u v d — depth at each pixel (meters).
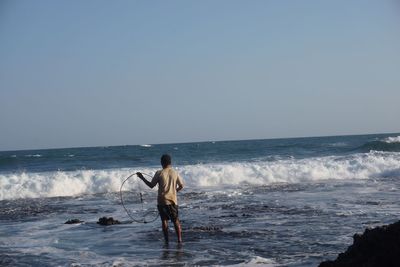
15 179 22.09
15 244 10.49
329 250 9.02
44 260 8.99
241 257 8.74
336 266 6.59
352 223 11.66
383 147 42.06
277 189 20.17
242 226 11.80
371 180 22.92
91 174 22.45
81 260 8.91
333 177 24.42
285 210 14.16
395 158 28.08
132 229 12.02
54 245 10.34
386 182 21.78
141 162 39.31
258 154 45.47
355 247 6.77
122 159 41.97
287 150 49.41
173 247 9.80
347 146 50.75
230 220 12.73
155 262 8.61
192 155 46.91
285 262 8.27
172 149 66.00
